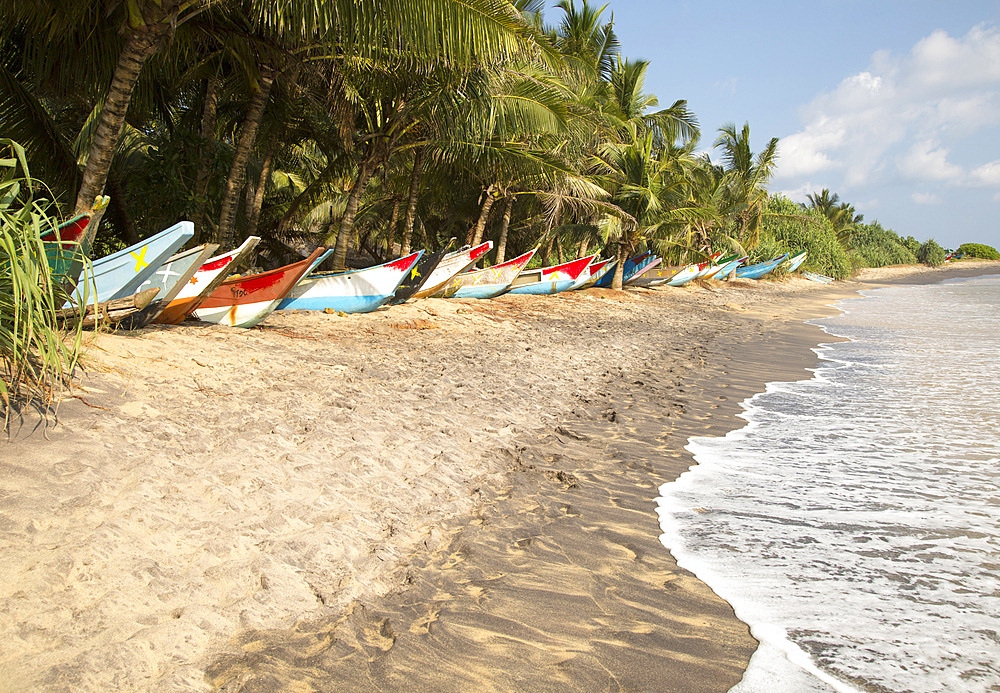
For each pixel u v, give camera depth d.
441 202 23.28
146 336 7.21
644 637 3.13
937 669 2.92
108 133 7.23
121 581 3.05
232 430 5.06
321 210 23.45
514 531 4.27
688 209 24.89
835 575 3.79
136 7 6.77
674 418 7.53
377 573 3.56
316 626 3.03
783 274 43.59
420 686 2.68
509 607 3.34
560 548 4.06
